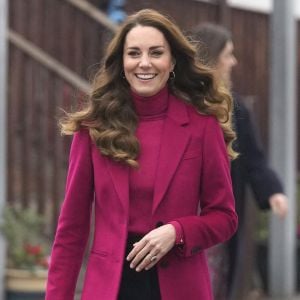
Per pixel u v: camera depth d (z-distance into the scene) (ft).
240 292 65.10
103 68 43.16
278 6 93.25
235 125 60.08
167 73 42.16
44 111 83.92
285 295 95.35
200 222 40.93
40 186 84.28
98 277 41.32
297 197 108.88
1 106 75.92
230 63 60.34
